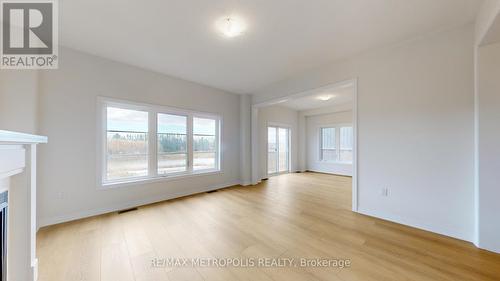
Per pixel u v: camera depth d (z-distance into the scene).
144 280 1.56
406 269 1.70
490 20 1.68
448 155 2.31
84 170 2.88
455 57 2.26
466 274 1.63
